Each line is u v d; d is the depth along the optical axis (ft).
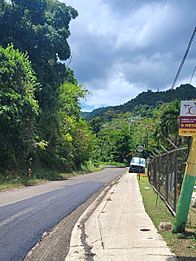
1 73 98.73
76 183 101.71
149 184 97.86
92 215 44.34
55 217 42.34
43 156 140.05
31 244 29.63
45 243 30.07
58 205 52.65
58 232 34.40
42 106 131.44
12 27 125.90
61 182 105.70
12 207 48.75
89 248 28.35
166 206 49.21
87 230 35.37
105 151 361.30
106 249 27.53
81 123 193.16
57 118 137.39
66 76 154.40
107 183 104.78
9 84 100.78
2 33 124.67
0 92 96.58
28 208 48.29
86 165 223.92
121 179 123.44
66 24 150.41
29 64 112.47
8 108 96.43
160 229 33.91
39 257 26.07
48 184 95.61
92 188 84.53
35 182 98.99
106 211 46.83
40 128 129.29
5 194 66.44
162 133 152.25
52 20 144.97
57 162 153.79
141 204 52.70
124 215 42.86
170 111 150.61
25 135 107.45
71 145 172.14
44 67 133.90
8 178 93.30
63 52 140.67
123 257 25.21
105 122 495.00
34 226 36.68
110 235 32.17
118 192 73.51
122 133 352.08
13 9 126.00
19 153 111.34
